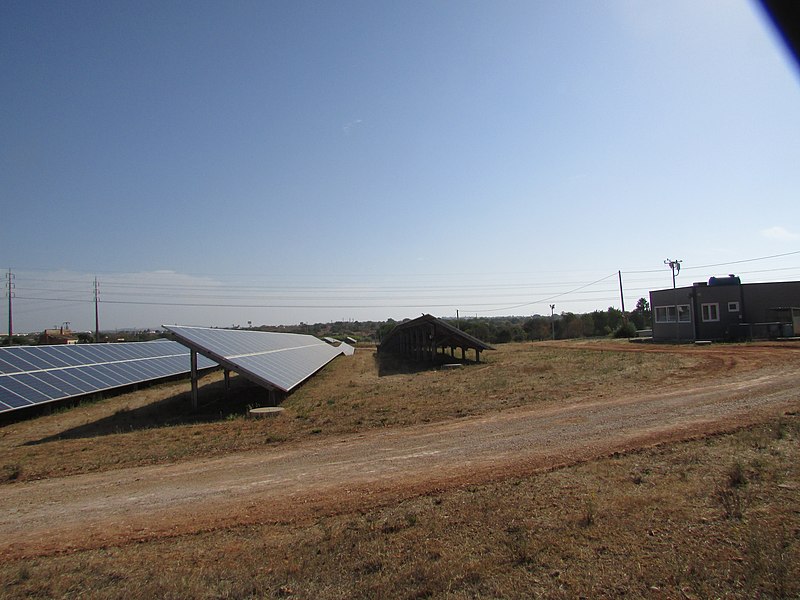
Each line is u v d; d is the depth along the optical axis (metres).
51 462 11.70
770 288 37.59
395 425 13.58
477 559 5.42
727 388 15.63
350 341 90.94
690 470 7.89
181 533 6.89
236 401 20.73
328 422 14.47
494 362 32.72
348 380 27.34
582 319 76.56
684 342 38.25
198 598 5.02
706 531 5.66
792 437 9.26
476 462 9.38
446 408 15.46
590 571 5.00
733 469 7.70
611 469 8.26
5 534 7.34
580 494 7.16
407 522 6.61
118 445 13.16
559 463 8.84
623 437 10.40
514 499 7.15
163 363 33.66
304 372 25.38
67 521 7.74
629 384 17.88
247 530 6.84
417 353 41.03
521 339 79.00
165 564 5.91
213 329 24.50
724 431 10.17
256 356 22.61
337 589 5.04
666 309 43.00
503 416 13.75
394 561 5.54
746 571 4.74
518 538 5.84
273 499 8.10
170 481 9.61
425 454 10.30
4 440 15.59
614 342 47.28
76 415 19.75
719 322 38.28
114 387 24.53
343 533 6.43
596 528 5.95
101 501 8.64
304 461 10.45
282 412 16.62
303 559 5.75
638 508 6.45
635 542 5.54
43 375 22.03
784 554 4.98
